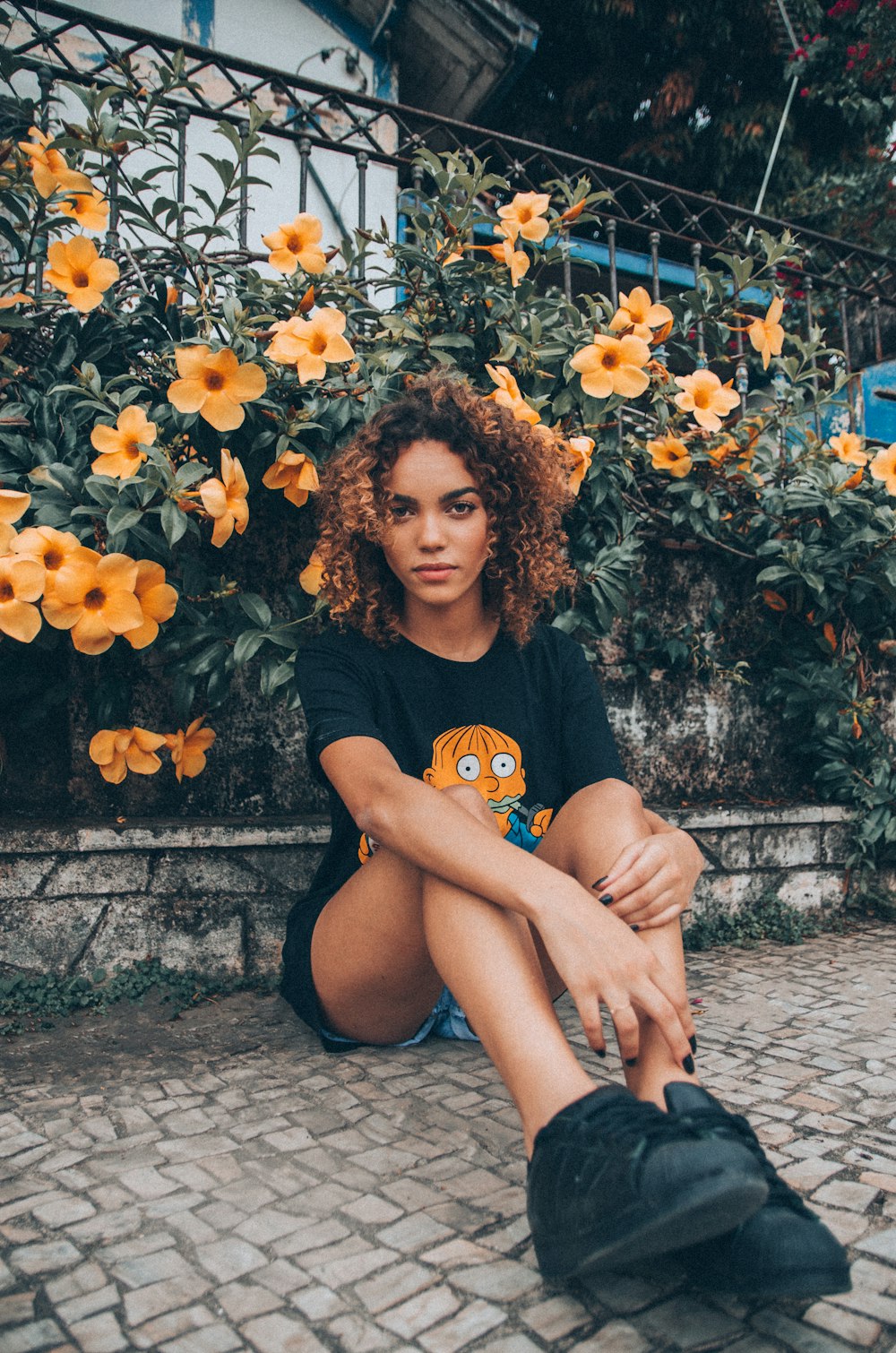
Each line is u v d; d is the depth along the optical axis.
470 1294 1.15
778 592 3.31
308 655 1.91
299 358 2.30
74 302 2.29
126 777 2.53
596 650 3.07
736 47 8.50
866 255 4.04
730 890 3.04
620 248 7.28
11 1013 2.18
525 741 1.91
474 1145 1.56
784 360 3.13
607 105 8.86
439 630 1.91
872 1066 1.93
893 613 3.36
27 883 2.30
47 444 2.28
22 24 4.92
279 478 2.40
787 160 8.72
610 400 2.63
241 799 2.63
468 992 1.29
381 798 1.50
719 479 3.09
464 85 6.39
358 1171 1.47
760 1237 1.01
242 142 2.51
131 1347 1.05
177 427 2.28
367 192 5.91
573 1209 1.04
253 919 2.46
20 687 2.44
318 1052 1.99
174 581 2.35
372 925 1.62
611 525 2.89
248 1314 1.11
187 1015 2.22
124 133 2.43
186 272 2.88
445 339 2.61
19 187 2.36
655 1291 1.16
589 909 1.30
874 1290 1.16
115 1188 1.41
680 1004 1.34
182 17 5.59
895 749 3.46
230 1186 1.42
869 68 7.97
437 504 1.73
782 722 3.35
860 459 3.05
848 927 3.13
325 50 5.94
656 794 3.15
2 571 1.95
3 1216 1.33
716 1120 1.08
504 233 2.80
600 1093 1.12
